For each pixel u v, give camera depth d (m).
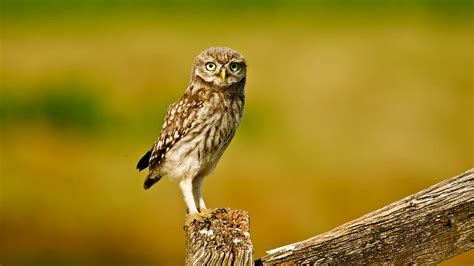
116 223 15.24
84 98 20.53
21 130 19.39
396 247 4.27
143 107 20.83
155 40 28.67
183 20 33.47
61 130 19.52
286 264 4.26
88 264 14.94
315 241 4.27
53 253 15.26
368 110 20.95
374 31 30.95
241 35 30.72
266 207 15.57
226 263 4.15
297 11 35.59
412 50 27.50
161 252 14.66
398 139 18.98
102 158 18.03
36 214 15.90
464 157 18.58
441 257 4.27
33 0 35.91
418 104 21.41
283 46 28.47
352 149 18.20
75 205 16.00
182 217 14.87
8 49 26.78
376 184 16.94
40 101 20.77
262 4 36.28
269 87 22.36
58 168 17.42
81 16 33.94
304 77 23.41
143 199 15.20
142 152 18.64
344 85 22.94
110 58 25.44
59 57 25.50
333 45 28.42
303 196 16.11
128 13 34.50
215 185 16.09
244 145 17.92
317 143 18.36
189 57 26.33
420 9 35.19
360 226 4.28
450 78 24.05
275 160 17.19
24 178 16.86
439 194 4.27
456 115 21.17
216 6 35.31
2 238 15.42
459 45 28.41
